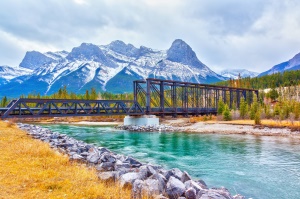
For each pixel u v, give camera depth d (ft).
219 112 273.95
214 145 120.67
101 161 49.49
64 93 450.71
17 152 51.03
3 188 31.01
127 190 33.30
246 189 53.11
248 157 89.25
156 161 81.61
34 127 135.85
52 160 46.68
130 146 117.19
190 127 213.87
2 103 440.86
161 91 255.29
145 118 225.35
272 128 185.37
